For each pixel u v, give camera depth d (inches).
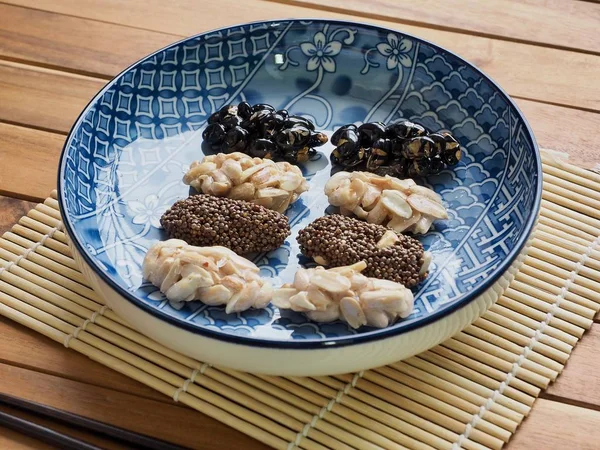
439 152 14.0
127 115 14.7
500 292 11.4
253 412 11.1
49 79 16.7
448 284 12.4
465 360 11.8
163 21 18.2
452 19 18.2
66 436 10.8
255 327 11.7
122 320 12.2
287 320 11.8
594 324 12.5
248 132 14.6
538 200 12.1
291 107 15.6
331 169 14.5
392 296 11.4
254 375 11.6
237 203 13.1
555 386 11.6
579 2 18.7
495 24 18.1
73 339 12.0
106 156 14.2
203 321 11.7
